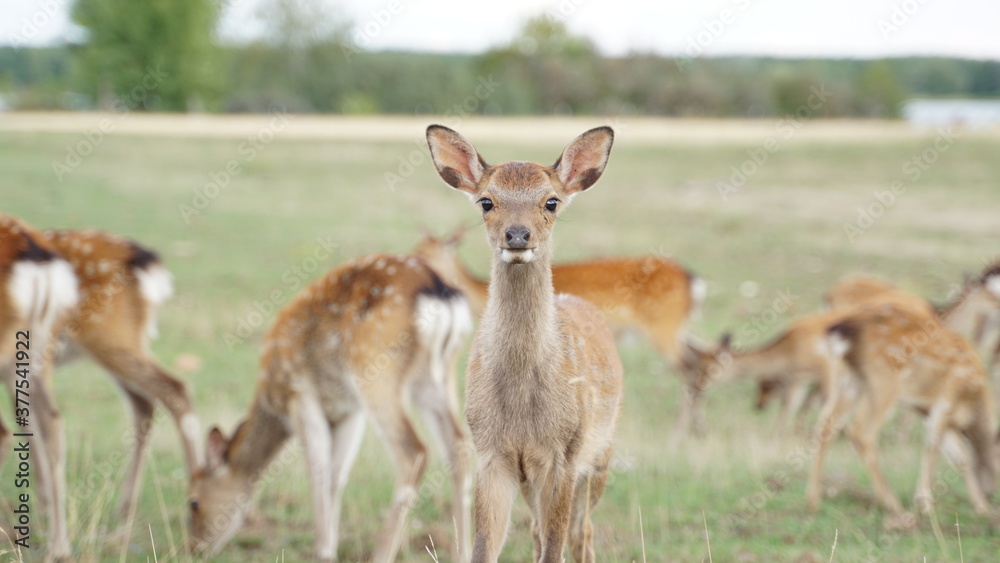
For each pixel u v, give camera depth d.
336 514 10.86
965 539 11.06
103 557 9.87
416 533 10.91
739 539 10.74
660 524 11.10
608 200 37.66
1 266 9.56
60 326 10.19
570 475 7.87
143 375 11.61
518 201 7.83
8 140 43.12
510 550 10.45
